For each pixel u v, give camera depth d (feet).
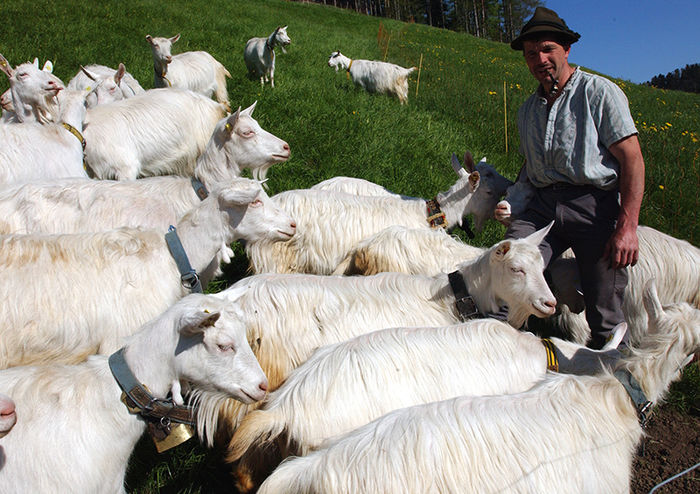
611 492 8.12
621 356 9.86
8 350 10.41
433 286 12.41
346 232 16.58
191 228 11.84
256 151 16.65
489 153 30.96
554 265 14.73
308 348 11.19
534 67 12.22
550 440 7.84
